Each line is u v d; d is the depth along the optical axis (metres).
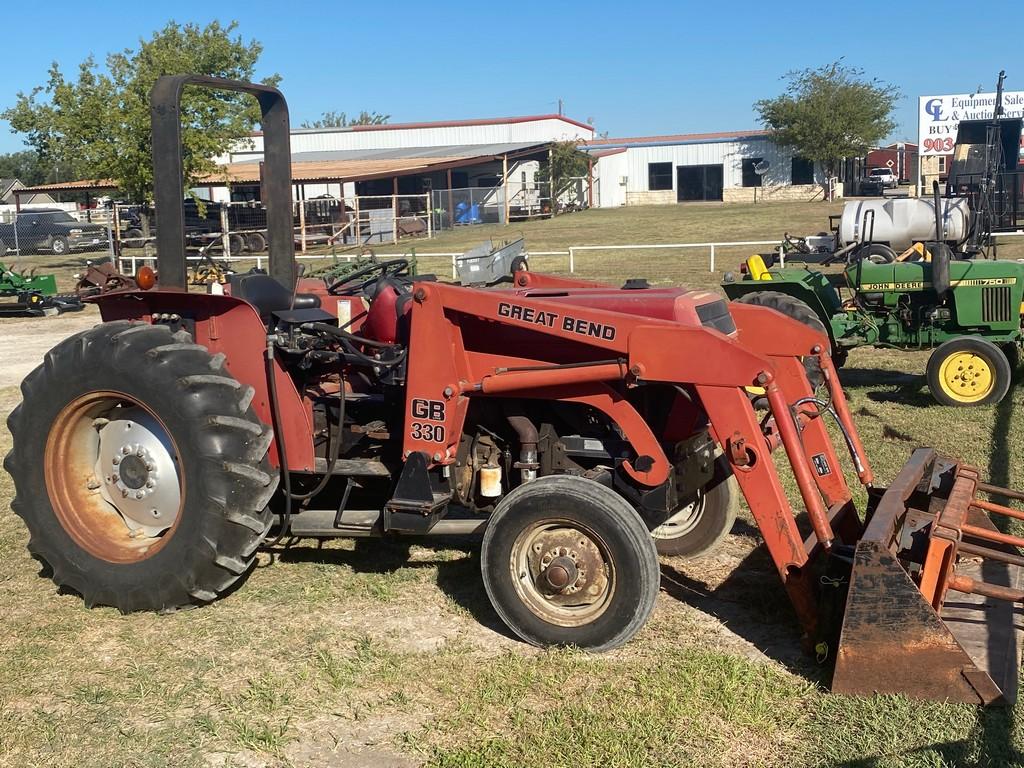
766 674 3.89
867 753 3.32
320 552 5.35
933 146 35.03
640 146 56.78
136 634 4.39
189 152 23.41
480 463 4.68
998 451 7.05
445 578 4.97
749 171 55.22
